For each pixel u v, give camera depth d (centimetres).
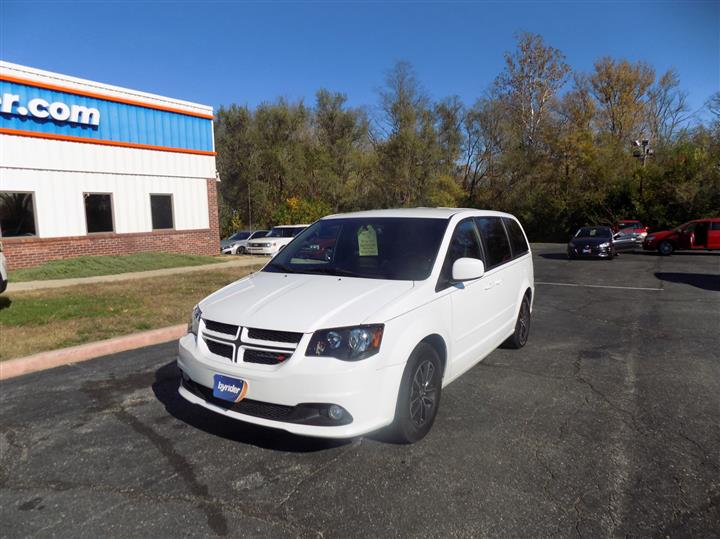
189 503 288
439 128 4281
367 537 256
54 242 1421
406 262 408
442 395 455
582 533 258
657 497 291
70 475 319
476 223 496
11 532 261
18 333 642
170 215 1764
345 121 3962
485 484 305
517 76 4369
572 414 412
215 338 346
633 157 3700
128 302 866
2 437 374
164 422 398
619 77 4375
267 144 3953
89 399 449
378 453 344
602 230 2062
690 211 3070
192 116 1802
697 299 1002
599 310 891
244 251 2312
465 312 425
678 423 395
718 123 3219
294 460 336
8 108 1294
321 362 309
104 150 1529
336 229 475
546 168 3938
